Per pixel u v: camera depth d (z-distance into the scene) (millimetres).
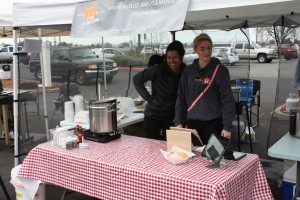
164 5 2549
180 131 2398
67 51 11797
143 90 3371
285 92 4520
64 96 6773
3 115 5363
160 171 2068
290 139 2492
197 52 2674
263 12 3812
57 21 3305
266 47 19734
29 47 4156
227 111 2584
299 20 4297
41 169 2627
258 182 2330
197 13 3730
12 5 3562
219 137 2258
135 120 3725
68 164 2451
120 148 2611
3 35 7445
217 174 2012
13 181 2912
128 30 2719
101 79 11953
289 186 2549
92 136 2828
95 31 2932
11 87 6449
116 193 2211
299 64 3084
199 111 2684
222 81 2605
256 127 6316
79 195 3422
